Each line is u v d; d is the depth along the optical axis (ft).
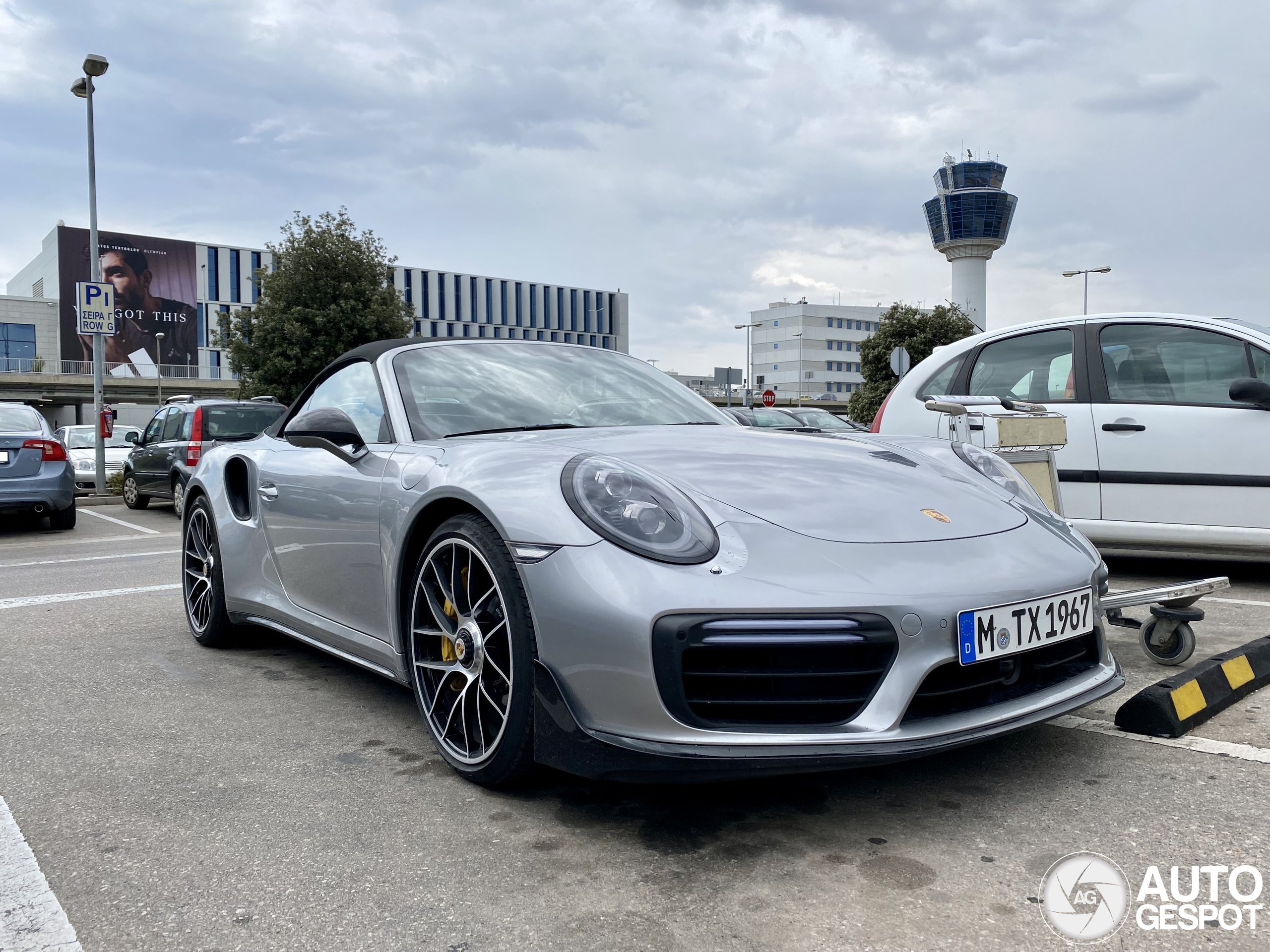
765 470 7.42
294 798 7.11
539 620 6.34
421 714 8.41
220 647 12.31
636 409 10.00
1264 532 14.14
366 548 8.56
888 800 6.84
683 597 5.89
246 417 32.53
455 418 8.98
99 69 45.16
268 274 77.46
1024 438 11.02
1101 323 15.84
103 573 19.24
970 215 224.53
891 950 4.90
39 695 10.04
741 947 4.95
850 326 392.68
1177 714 8.02
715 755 5.74
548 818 6.65
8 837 6.48
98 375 44.09
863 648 5.94
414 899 5.52
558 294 279.69
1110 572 16.28
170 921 5.32
